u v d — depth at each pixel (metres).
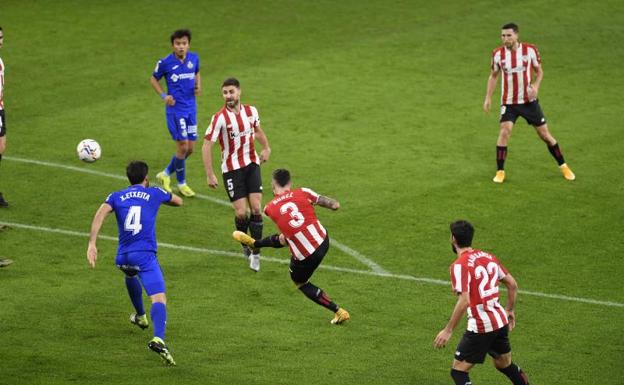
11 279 37.97
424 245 42.44
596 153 54.16
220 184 50.03
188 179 50.59
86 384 29.88
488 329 28.77
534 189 49.12
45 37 74.00
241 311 36.03
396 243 42.62
